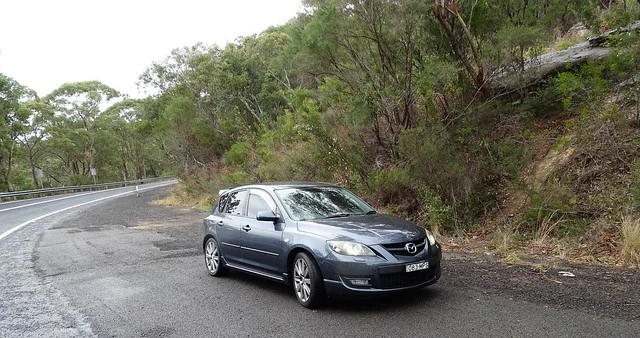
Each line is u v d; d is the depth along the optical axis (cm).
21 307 668
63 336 544
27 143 5450
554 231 859
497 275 690
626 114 959
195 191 2503
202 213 1903
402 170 1128
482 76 1141
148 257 1016
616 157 907
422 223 1063
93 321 592
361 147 1332
